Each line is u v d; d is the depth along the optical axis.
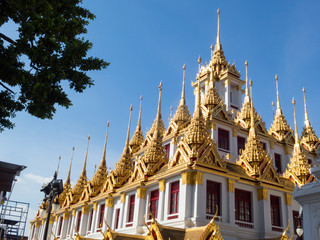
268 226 27.77
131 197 33.50
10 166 14.98
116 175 38.19
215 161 27.48
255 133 32.84
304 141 43.16
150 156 32.97
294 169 34.03
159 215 27.67
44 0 11.50
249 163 31.19
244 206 28.22
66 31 12.66
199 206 24.88
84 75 12.79
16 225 62.84
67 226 46.44
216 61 46.19
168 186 28.11
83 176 50.31
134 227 30.02
